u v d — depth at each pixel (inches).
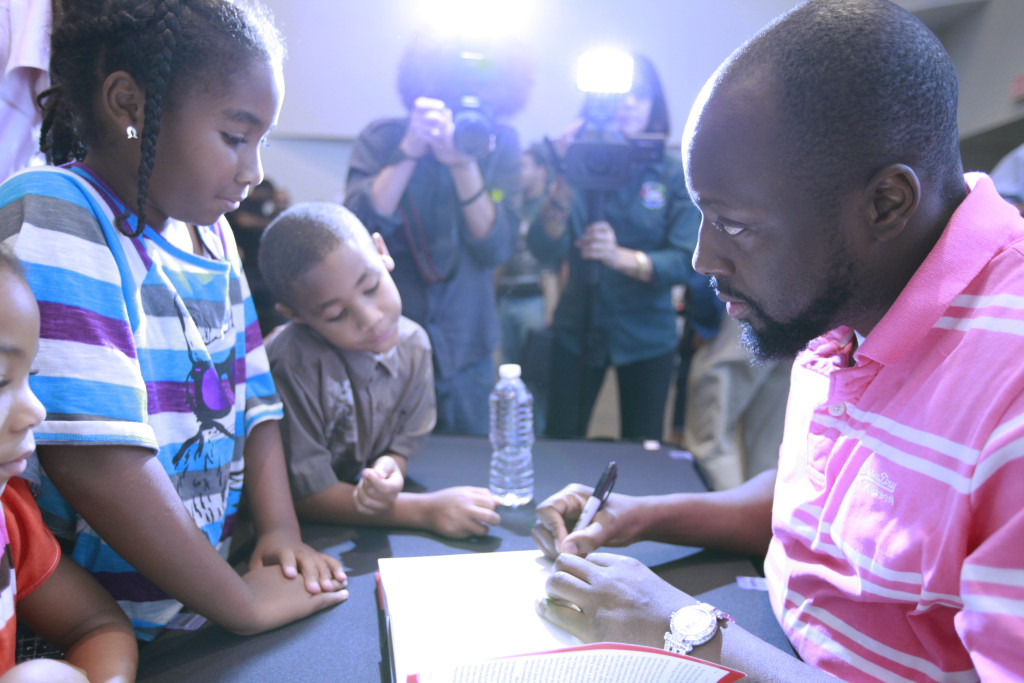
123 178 29.4
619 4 94.2
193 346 32.1
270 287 43.0
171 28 26.3
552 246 84.0
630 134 76.8
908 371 25.9
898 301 25.3
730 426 88.5
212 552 28.9
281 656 29.1
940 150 24.4
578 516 37.3
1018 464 20.9
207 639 30.3
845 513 27.1
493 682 22.6
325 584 33.4
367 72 95.4
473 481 47.6
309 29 93.3
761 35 25.1
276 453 39.3
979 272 24.7
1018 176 72.5
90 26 26.9
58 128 31.1
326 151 98.3
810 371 33.3
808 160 23.5
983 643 20.6
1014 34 91.3
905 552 24.2
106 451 26.0
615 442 55.9
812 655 28.4
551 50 96.3
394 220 72.2
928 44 24.0
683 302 93.2
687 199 81.0
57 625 26.5
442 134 69.6
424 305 75.4
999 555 20.8
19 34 32.9
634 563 30.1
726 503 38.4
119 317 27.3
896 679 25.9
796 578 30.4
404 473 48.4
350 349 43.4
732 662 24.8
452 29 73.0
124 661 25.5
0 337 19.9
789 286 26.2
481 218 74.8
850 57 23.0
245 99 28.1
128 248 29.3
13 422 20.8
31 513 25.1
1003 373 22.4
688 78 97.3
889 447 25.6
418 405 48.9
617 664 23.0
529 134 99.6
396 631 28.0
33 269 25.3
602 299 82.5
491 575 32.6
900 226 24.5
